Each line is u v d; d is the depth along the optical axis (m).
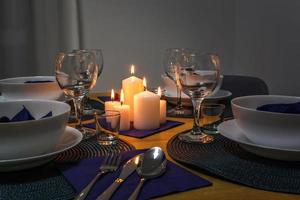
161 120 0.94
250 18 2.76
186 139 0.79
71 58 0.85
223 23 2.86
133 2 2.57
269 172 0.61
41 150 0.60
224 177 0.58
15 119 0.61
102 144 0.77
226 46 2.91
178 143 0.77
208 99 1.12
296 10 2.31
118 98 1.24
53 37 2.35
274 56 2.55
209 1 2.79
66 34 2.39
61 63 0.85
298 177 0.59
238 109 0.67
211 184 0.57
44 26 2.32
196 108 0.84
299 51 2.31
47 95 0.99
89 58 0.87
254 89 1.57
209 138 0.80
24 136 0.57
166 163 0.65
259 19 2.66
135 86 0.93
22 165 0.59
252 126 0.64
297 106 0.65
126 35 2.59
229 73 2.96
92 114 1.04
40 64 2.34
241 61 2.90
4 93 0.98
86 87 0.87
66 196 0.53
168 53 1.09
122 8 2.55
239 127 0.68
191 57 0.81
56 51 2.37
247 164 0.64
